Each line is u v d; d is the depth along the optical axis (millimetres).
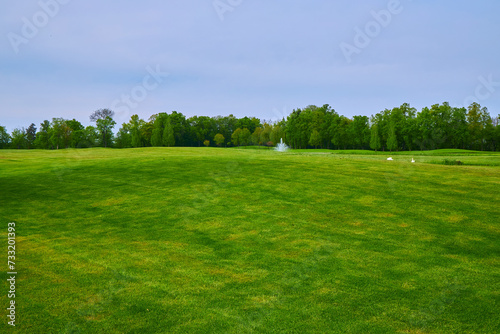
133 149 61000
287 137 106188
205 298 7711
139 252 10508
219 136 127250
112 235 12180
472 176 20500
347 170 22766
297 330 6484
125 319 6918
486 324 6527
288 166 24297
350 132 103750
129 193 18094
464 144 84312
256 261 9695
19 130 119688
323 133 106875
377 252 10125
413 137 85812
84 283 8484
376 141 89062
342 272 8875
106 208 15711
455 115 82312
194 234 12055
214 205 15500
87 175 23000
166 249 10727
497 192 16750
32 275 8945
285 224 12820
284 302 7492
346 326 6578
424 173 21578
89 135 89250
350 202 15469
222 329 6551
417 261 9445
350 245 10703
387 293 7777
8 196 18141
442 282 8227
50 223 13750
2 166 27969
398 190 17344
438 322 6633
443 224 12469
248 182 19562
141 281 8562
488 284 8086
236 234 11945
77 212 15234
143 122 106500
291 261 9641
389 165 24859
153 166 25156
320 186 18359
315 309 7188
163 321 6840
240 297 7738
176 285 8344
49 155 44781
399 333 6324
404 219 13102
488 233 11492
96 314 7102
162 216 14234
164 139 102125
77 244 11289
